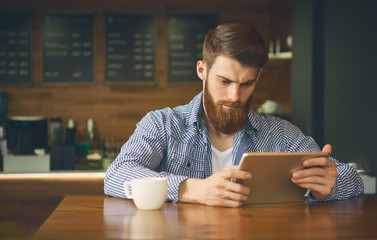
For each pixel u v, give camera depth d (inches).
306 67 149.6
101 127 199.2
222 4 203.3
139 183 51.4
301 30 153.5
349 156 133.0
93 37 198.1
